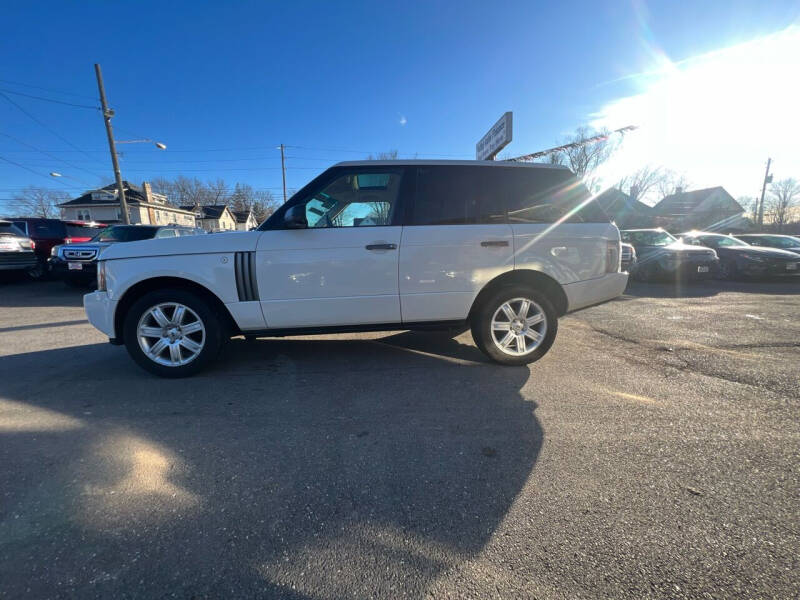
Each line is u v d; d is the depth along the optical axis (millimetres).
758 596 1301
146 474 1980
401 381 3225
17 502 1761
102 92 17141
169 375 3289
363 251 3193
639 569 1409
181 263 3133
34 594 1311
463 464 2066
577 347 4188
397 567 1424
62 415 2635
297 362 3707
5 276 9773
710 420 2537
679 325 5223
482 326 3445
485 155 10492
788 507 1723
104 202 38531
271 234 3184
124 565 1429
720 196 45500
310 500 1789
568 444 2254
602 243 3521
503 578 1377
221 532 1591
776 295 7879
